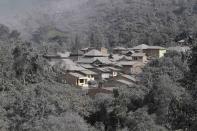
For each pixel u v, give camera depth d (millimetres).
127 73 105688
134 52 131375
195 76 19469
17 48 76438
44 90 52812
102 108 58031
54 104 47188
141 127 49375
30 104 43344
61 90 57219
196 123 19078
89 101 59062
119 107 56375
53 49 155750
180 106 19531
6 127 42500
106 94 68312
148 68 84812
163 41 158875
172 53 94750
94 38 190250
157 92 55000
